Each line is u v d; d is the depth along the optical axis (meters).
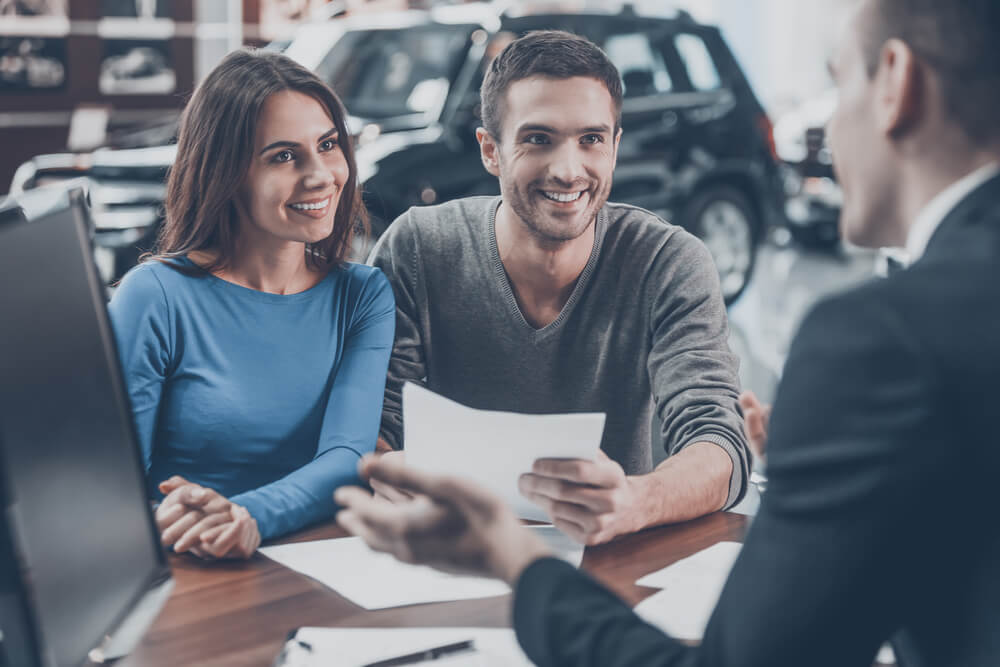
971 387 0.63
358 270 1.68
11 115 6.39
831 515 0.65
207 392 1.51
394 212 4.12
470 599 1.13
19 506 0.72
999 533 0.64
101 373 0.93
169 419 1.51
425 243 1.76
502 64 1.60
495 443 1.15
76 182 1.00
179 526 1.24
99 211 3.88
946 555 0.66
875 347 0.65
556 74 1.54
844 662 0.68
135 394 1.46
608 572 1.19
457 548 0.79
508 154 1.59
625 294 1.69
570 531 1.21
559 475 1.16
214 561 1.23
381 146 4.19
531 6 4.73
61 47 6.47
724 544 1.28
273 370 1.55
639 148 5.04
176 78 6.86
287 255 1.57
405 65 4.59
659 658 0.71
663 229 1.72
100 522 0.88
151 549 1.01
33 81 6.42
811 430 0.67
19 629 0.72
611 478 1.18
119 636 0.91
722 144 5.34
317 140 1.51
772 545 0.68
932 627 0.68
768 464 0.70
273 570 1.21
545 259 1.66
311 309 1.60
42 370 0.80
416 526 0.78
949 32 0.67
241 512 1.25
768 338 4.88
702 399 1.53
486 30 4.54
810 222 6.67
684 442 1.50
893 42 0.71
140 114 6.78
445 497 0.77
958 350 0.63
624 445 1.75
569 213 1.58
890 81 0.71
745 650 0.67
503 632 1.04
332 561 1.23
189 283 1.52
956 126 0.69
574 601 0.75
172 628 1.06
